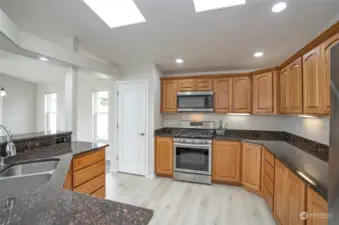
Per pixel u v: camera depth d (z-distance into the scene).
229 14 1.83
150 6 1.72
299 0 1.58
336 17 1.81
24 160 1.73
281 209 1.94
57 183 1.15
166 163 3.68
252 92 3.47
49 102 5.79
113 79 3.92
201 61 3.47
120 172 3.96
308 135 2.64
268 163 2.49
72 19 1.96
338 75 1.00
